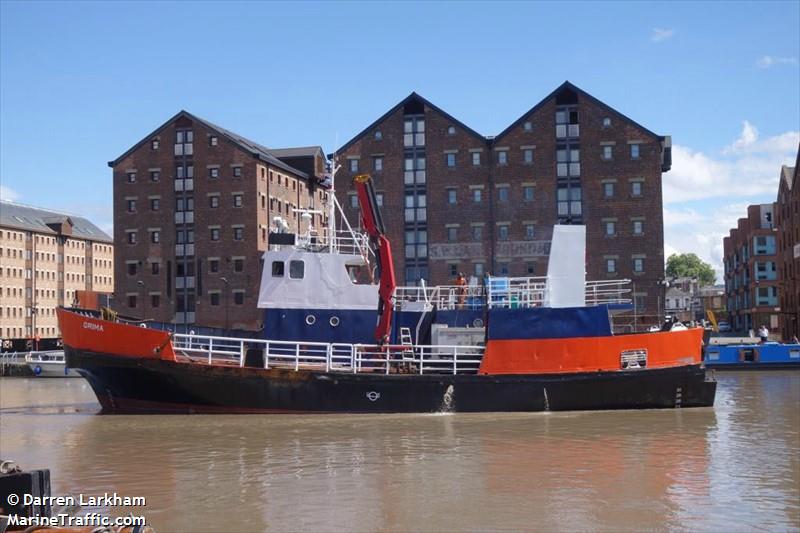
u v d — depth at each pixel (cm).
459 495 1406
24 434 2145
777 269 8688
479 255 6259
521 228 6225
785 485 1476
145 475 1595
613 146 6159
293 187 7588
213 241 6794
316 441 1972
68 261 11100
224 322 6719
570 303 2631
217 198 6806
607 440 1980
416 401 2441
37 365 5075
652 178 6091
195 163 6862
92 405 3036
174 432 2131
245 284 6700
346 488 1467
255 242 6706
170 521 1262
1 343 6894
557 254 2655
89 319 2464
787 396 3094
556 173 6206
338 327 2625
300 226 7675
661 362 2536
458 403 2447
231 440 1995
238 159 6788
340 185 6469
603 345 2508
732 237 11419
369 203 2542
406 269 6353
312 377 2419
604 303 2638
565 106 6247
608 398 2500
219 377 2425
